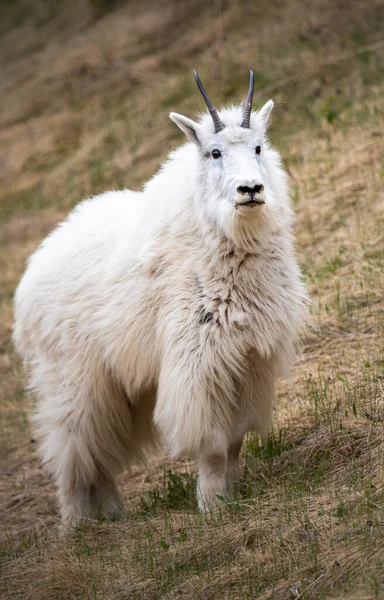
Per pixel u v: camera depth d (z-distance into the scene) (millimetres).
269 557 9727
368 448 11250
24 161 33250
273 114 25719
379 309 15539
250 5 34000
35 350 14000
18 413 18766
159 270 11945
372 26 28969
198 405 11367
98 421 13195
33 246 27281
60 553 11875
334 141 22859
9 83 40562
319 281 17406
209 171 11617
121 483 14906
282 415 13750
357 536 9359
